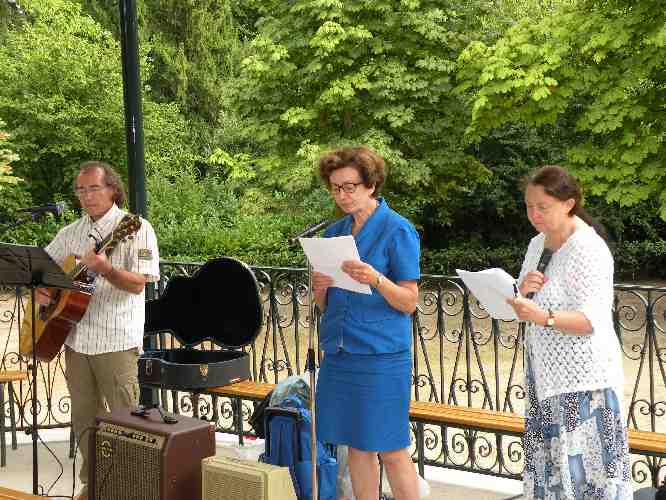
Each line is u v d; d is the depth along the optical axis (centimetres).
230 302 479
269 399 425
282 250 1345
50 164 1650
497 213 1667
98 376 396
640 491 329
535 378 294
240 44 2253
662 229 1678
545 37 1052
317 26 1188
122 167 1658
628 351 939
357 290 295
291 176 1177
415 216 1446
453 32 1180
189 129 2098
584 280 278
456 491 444
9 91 1585
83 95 1628
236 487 320
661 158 995
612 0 991
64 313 380
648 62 970
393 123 1140
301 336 995
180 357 508
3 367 544
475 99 1087
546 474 294
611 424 282
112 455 345
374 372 310
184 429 336
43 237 1456
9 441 544
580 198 285
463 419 393
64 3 1762
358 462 322
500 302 289
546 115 1051
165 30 2202
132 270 389
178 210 1481
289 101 1236
